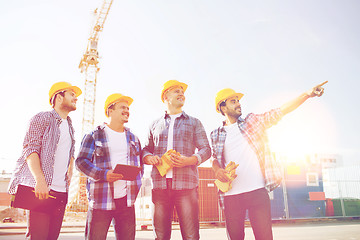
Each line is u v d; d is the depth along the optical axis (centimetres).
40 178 215
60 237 722
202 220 1141
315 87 265
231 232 275
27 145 227
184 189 271
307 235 730
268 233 257
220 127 313
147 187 1348
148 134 316
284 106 281
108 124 289
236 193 277
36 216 220
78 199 2470
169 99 309
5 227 1062
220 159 299
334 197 1429
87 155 260
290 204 1273
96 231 246
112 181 241
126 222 259
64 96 262
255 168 279
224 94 308
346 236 699
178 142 288
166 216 271
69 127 269
